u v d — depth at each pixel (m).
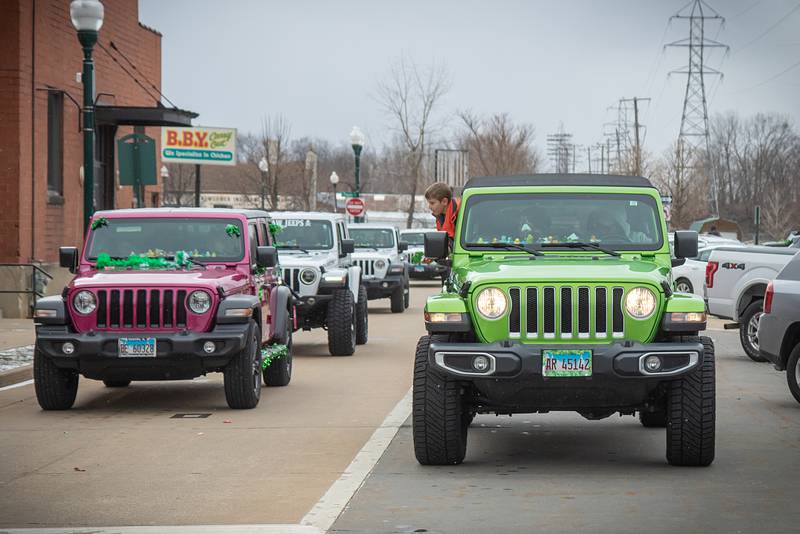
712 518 9.43
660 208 13.21
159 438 13.65
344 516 9.64
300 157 124.88
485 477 11.27
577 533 9.00
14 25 31.58
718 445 13.10
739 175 148.62
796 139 148.00
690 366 11.14
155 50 44.12
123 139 25.91
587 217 13.21
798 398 16.45
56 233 34.31
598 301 11.34
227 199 125.38
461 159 98.12
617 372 11.08
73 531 9.21
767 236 118.00
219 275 16.16
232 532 9.13
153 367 15.32
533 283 11.35
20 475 11.53
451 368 11.23
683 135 96.38
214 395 17.61
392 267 37.31
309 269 23.00
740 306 23.77
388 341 27.08
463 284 11.76
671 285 12.13
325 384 18.81
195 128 50.25
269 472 11.60
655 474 11.38
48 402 15.88
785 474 11.33
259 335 16.42
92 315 15.33
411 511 9.80
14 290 31.36
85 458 12.40
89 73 23.95
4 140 31.64
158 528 9.28
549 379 11.14
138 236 17.08
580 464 11.99
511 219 13.26
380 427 14.32
